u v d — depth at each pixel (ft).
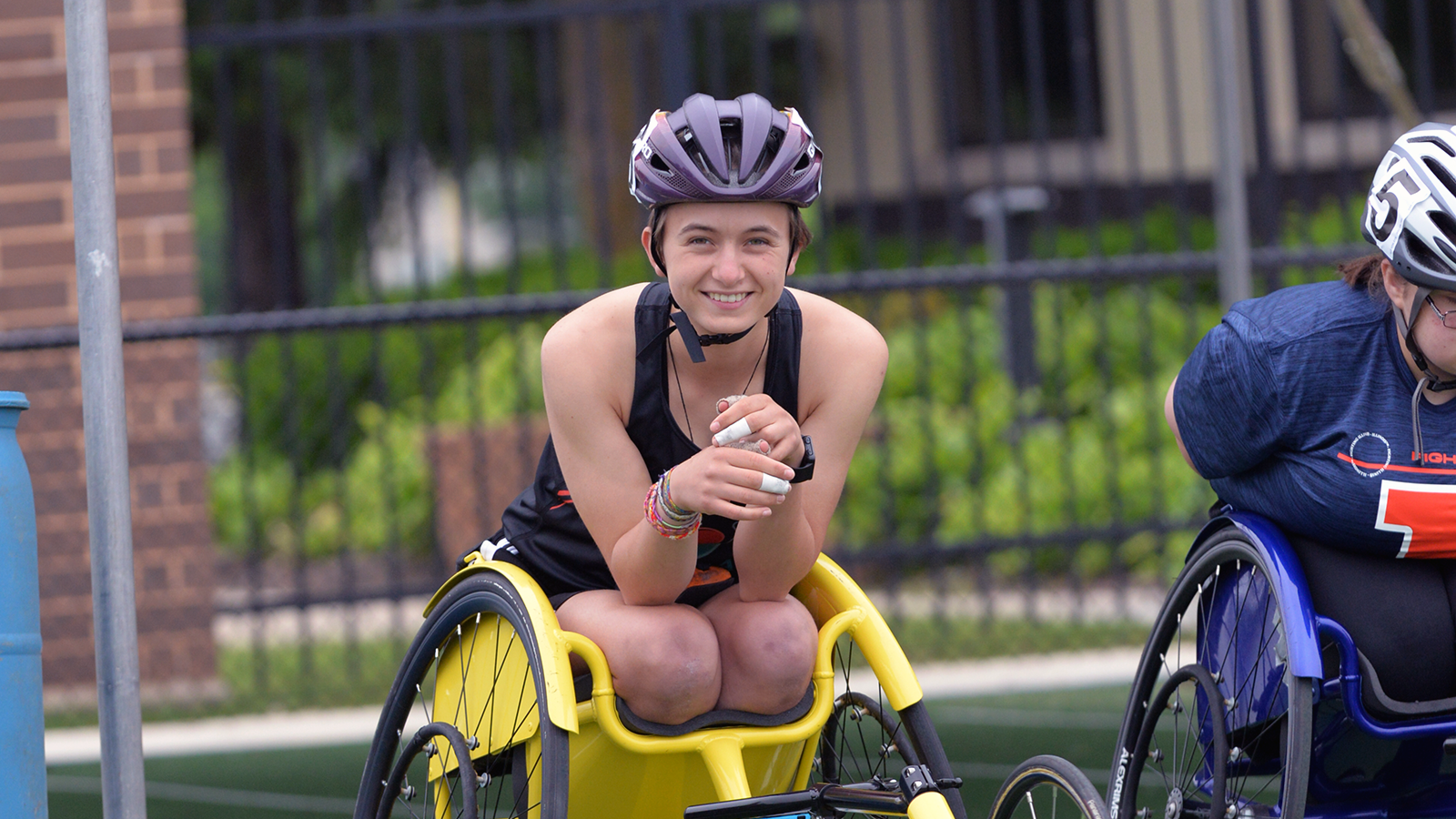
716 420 30.04
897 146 153.99
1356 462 31.83
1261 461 33.55
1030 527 91.40
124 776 32.60
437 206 268.21
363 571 124.57
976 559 103.19
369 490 121.70
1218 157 61.41
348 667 87.71
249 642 104.88
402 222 212.84
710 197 29.91
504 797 47.85
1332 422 32.19
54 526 81.51
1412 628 31.99
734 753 31.89
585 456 32.50
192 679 83.20
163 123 84.07
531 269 156.97
